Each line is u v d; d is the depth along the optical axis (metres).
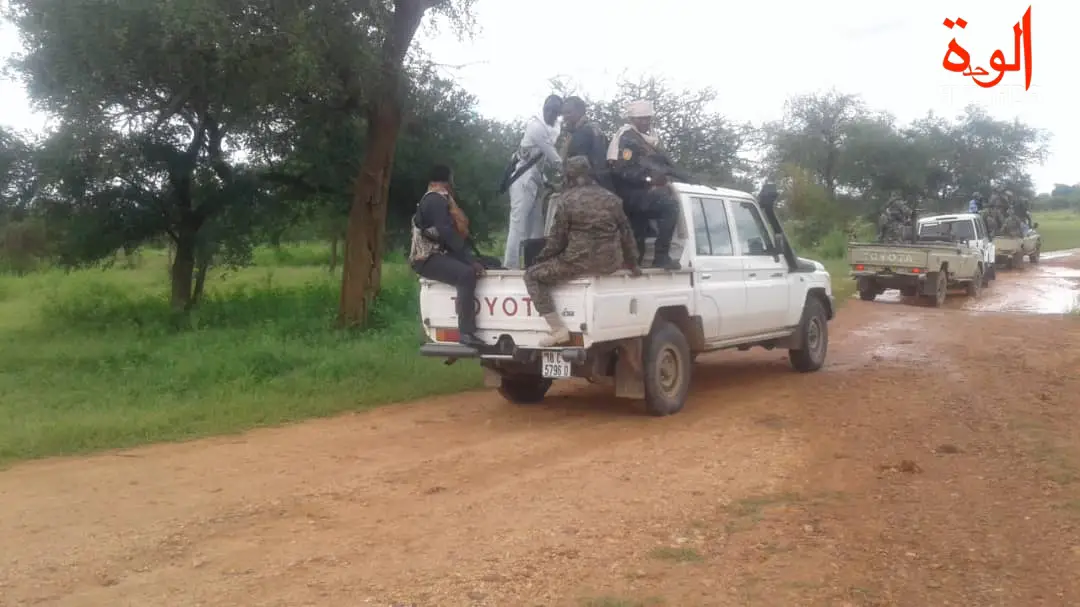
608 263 7.92
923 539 5.39
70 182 17.08
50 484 6.94
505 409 9.61
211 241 19.16
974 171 53.41
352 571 5.06
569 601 4.60
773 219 10.98
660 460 7.31
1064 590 4.65
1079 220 89.62
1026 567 4.95
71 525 5.93
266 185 19.41
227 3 11.93
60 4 12.51
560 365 8.08
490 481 6.82
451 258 8.55
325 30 12.38
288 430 8.78
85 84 13.70
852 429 8.20
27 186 18.11
